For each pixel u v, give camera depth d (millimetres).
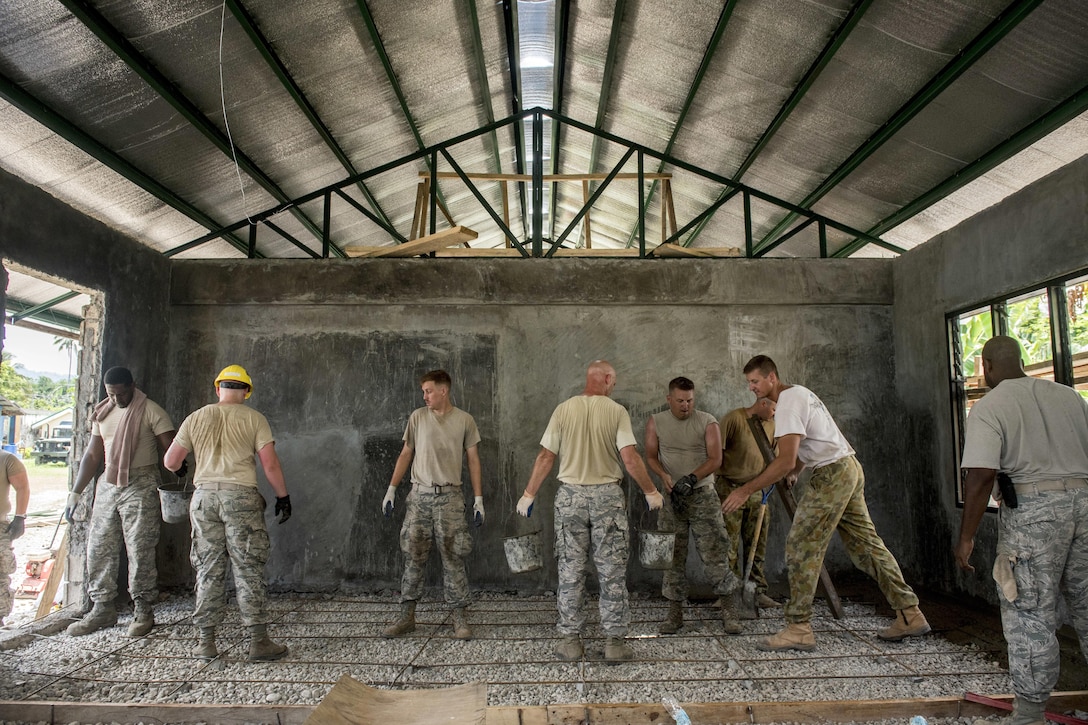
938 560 4547
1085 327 3994
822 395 4992
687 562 4801
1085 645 2453
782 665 3217
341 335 4996
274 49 4414
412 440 3912
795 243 7410
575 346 4977
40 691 2979
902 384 4980
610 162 7398
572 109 6676
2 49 3564
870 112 4750
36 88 3908
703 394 4941
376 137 6039
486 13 5109
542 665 3260
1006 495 2500
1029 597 2428
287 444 4898
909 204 5660
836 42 4215
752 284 5031
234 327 5012
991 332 4113
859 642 3553
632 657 3309
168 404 4930
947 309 4457
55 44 3627
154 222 5953
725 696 2867
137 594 3754
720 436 3744
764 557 4523
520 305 5000
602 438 3393
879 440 4980
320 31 4426
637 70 5461
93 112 4215
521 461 4859
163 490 3688
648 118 6098
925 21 3844
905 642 3531
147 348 4715
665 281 5012
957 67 4004
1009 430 2516
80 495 3998
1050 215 3584
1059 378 3570
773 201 5891
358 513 4832
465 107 6258
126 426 3828
